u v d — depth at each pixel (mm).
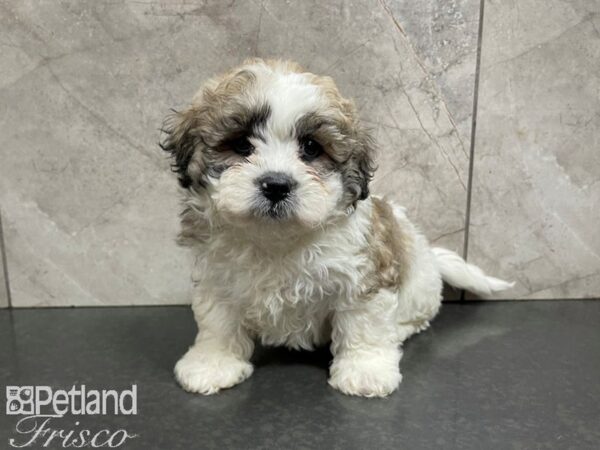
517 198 411
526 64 386
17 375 327
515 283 431
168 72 379
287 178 269
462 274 397
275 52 378
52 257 413
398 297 347
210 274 317
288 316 325
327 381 322
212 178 284
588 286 432
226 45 376
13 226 405
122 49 374
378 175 403
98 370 333
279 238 290
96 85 379
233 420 283
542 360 346
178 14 370
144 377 326
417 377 326
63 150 390
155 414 287
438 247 415
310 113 279
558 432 272
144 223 407
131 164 395
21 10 366
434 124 395
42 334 380
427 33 379
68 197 400
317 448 260
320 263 300
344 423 280
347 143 292
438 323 401
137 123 387
